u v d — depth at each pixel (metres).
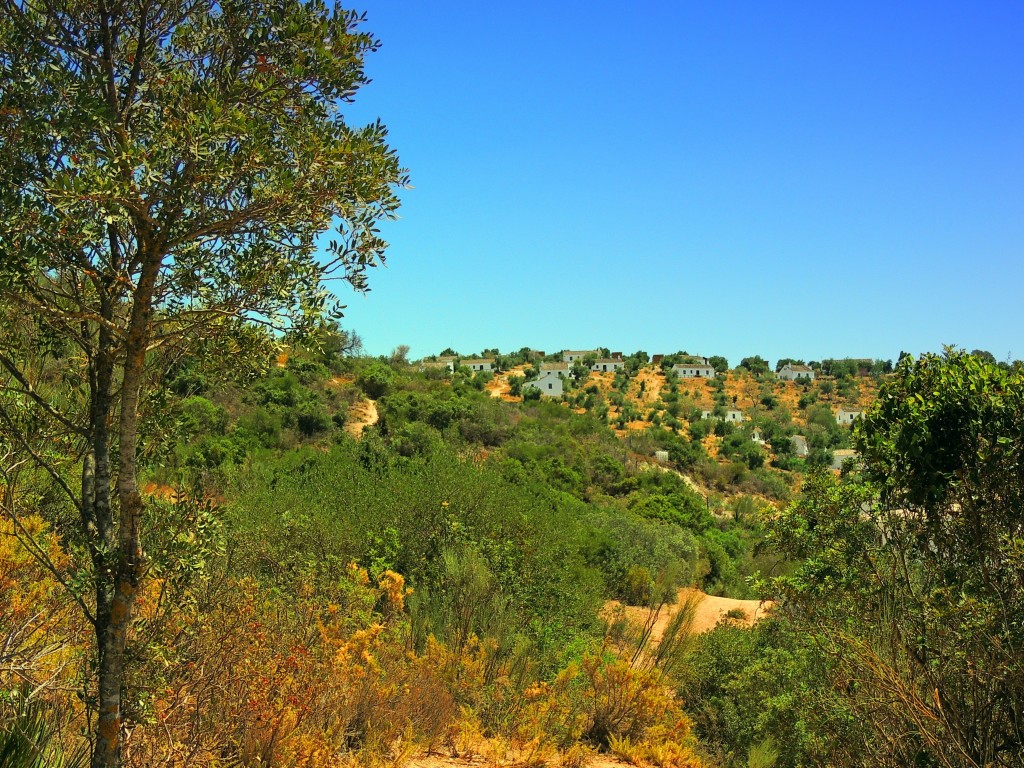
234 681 4.37
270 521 10.03
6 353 3.36
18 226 2.73
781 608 6.14
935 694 4.54
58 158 2.92
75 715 4.09
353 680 5.63
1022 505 4.44
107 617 3.06
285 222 3.11
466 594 9.16
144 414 3.68
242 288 3.11
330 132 3.08
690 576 19.97
